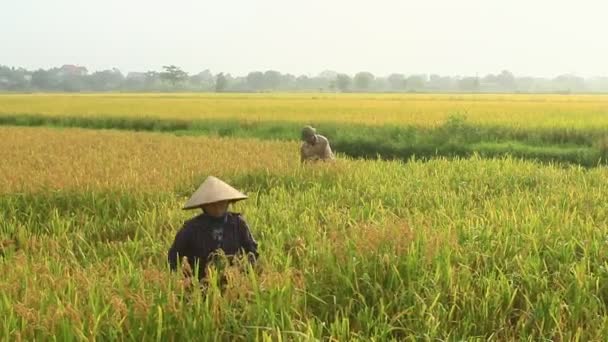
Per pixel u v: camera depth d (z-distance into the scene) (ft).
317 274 18.44
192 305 15.26
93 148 68.44
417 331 15.24
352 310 16.85
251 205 32.48
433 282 17.11
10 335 13.82
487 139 83.66
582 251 21.80
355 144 83.35
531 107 145.28
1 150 64.49
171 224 28.30
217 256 17.88
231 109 153.48
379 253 18.58
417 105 165.48
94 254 24.17
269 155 56.18
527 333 16.10
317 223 27.84
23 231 28.55
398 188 36.09
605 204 30.78
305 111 140.15
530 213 26.35
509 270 19.35
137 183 37.37
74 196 35.58
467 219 25.27
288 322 14.70
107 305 15.01
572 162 70.69
